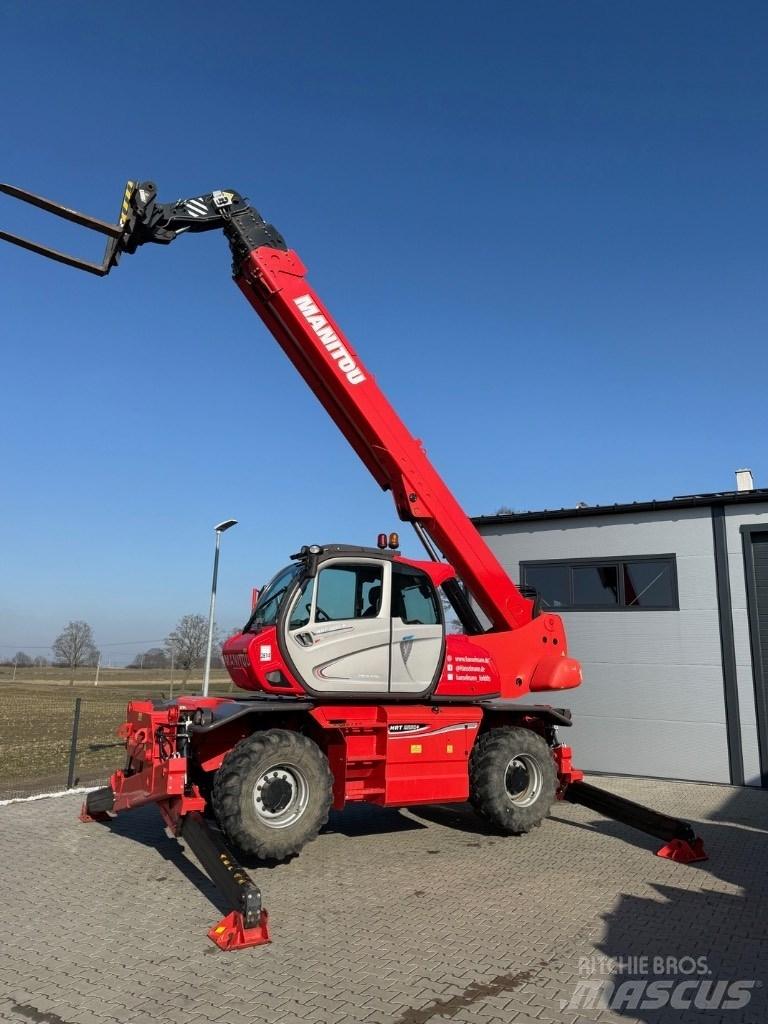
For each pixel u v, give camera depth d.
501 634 8.20
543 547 11.92
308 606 6.79
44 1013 3.67
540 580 11.91
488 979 4.07
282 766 6.17
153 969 4.21
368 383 7.48
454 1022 3.59
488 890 5.70
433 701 7.41
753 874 6.12
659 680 10.74
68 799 9.18
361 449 7.98
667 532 10.96
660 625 10.84
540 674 8.26
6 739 15.91
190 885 5.80
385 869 6.29
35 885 5.79
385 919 5.04
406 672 7.15
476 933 4.77
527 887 5.77
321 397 7.76
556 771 7.93
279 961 4.32
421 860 6.59
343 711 6.84
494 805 7.31
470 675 7.67
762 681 10.09
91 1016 3.64
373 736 6.98
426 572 7.59
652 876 6.07
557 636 8.52
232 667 7.24
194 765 6.55
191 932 4.80
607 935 4.73
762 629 10.20
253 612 7.61
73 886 5.77
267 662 6.48
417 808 9.02
